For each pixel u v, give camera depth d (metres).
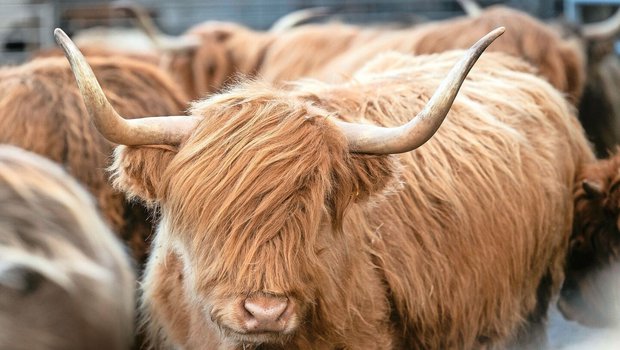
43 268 5.61
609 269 9.24
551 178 8.48
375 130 6.39
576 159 9.19
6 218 5.98
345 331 6.86
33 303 5.49
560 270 9.05
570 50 12.53
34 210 6.13
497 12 12.41
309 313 6.55
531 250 8.30
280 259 6.10
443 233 7.65
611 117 14.23
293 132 6.27
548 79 11.55
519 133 8.36
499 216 7.98
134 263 8.38
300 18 17.73
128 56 12.13
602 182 9.12
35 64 9.74
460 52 9.19
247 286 6.05
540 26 12.32
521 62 9.59
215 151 6.24
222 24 17.17
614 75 14.43
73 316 5.61
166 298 7.28
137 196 7.15
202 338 6.94
